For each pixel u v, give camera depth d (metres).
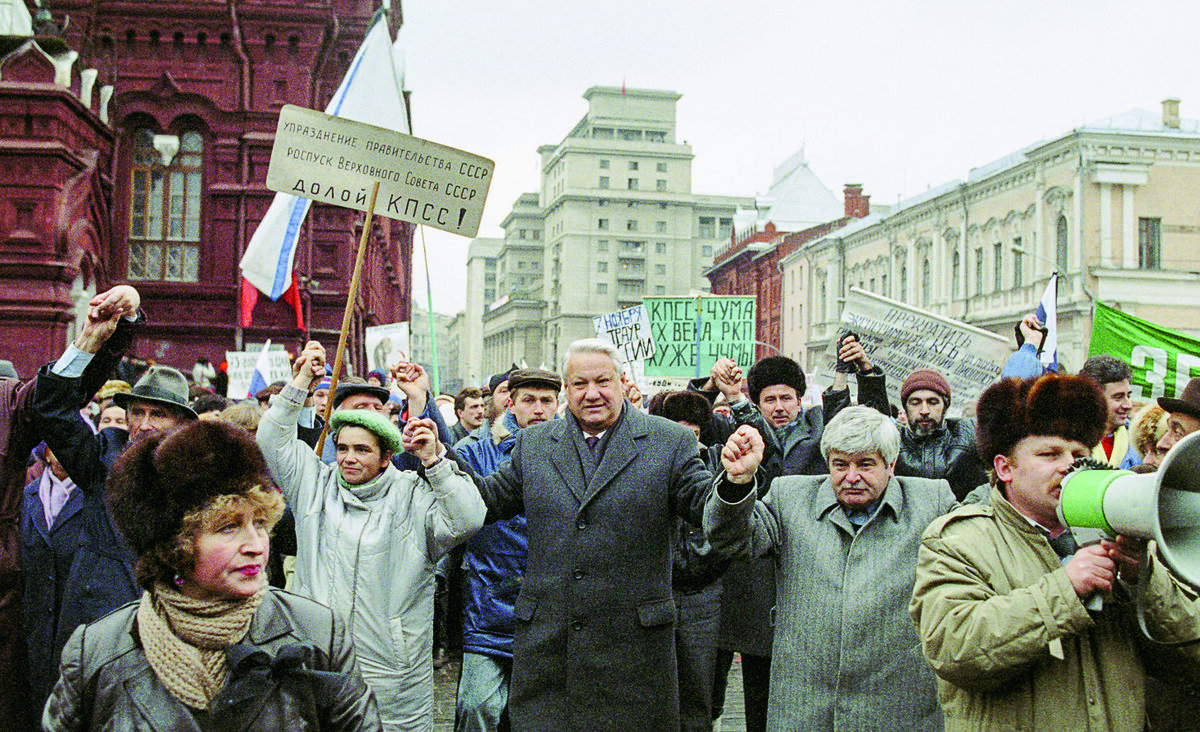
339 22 23.50
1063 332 38.06
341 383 6.90
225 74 22.66
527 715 4.28
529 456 4.57
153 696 2.37
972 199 43.94
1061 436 2.94
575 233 113.06
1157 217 37.41
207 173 22.66
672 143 120.00
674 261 114.94
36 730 4.43
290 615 2.59
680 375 12.02
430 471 4.22
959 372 8.17
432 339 8.12
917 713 3.84
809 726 3.94
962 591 2.93
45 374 4.07
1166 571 2.86
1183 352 8.16
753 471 3.72
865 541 4.03
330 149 5.71
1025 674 2.86
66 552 5.17
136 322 4.21
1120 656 2.84
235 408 5.93
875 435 3.97
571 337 112.56
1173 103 40.38
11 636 4.16
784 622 4.12
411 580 4.38
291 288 21.94
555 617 4.28
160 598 2.43
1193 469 2.44
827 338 57.75
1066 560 2.82
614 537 4.27
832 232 59.19
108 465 4.78
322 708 2.52
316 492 4.52
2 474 4.14
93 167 20.05
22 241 18.48
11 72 18.61
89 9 22.27
